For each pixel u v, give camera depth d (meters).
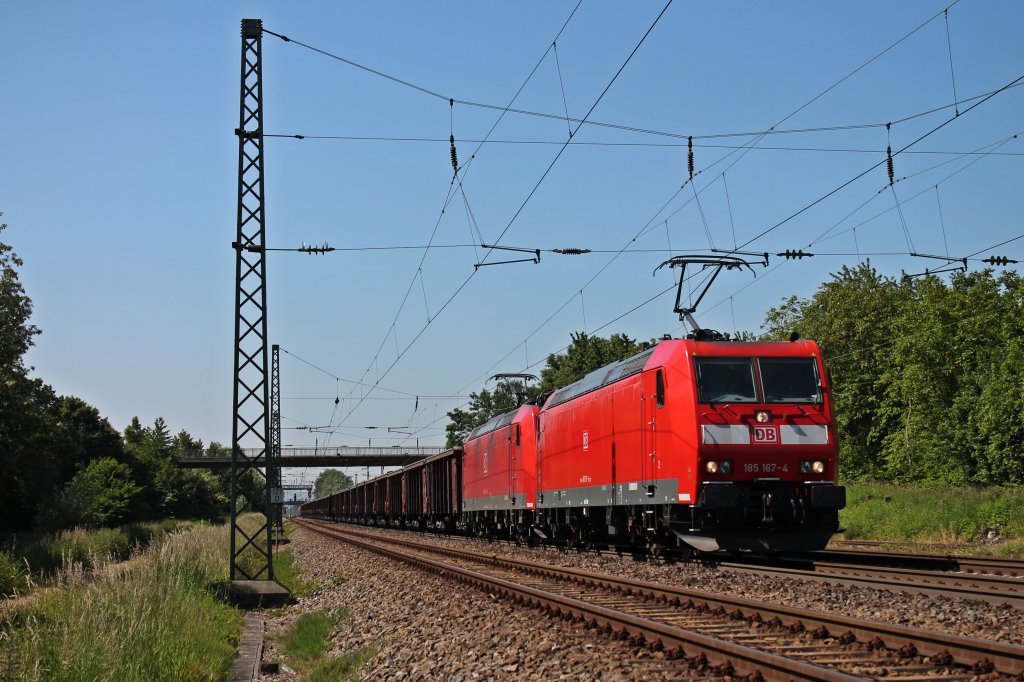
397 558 25.41
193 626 12.72
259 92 20.42
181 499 74.31
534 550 28.17
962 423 39.09
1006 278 41.91
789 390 18.11
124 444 78.31
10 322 42.62
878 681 7.38
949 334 41.19
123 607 11.62
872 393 49.22
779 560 19.02
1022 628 9.88
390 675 10.63
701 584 15.32
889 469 43.94
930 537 26.33
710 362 18.16
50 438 44.88
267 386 20.64
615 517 22.69
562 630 11.17
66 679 8.62
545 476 28.25
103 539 32.56
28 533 40.69
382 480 63.06
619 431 21.66
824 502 17.48
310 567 30.33
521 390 37.00
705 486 17.38
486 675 9.45
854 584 13.81
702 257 20.50
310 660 13.36
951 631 10.02
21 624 10.78
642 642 9.85
